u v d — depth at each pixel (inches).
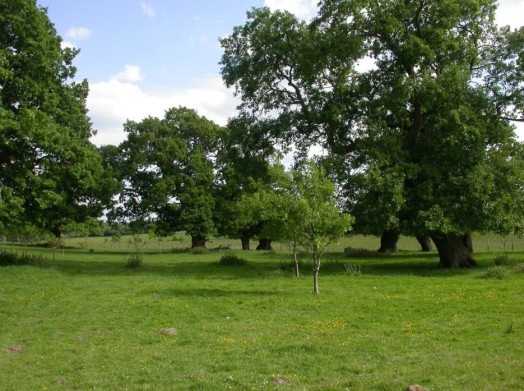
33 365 474.6
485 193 1175.0
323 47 1262.3
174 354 494.6
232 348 510.6
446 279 1033.5
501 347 466.0
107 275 1211.2
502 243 2294.5
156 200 2482.8
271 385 382.6
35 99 1304.1
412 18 1273.4
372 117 1267.2
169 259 1800.0
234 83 1504.7
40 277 1135.6
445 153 1216.8
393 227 1226.0
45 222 1375.5
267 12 1450.5
